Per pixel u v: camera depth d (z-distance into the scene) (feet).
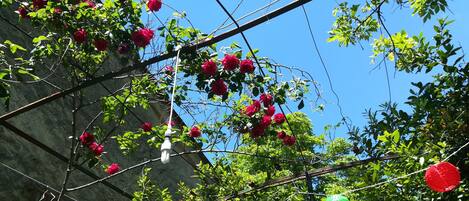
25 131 17.51
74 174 19.26
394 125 15.15
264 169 25.67
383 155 14.78
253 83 13.94
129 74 14.79
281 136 16.81
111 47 13.50
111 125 22.13
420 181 13.62
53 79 19.06
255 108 15.65
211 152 16.81
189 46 12.44
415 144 14.29
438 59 14.75
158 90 15.61
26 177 15.93
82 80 14.52
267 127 16.19
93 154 15.06
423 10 13.84
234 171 19.36
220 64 13.66
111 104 16.39
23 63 13.69
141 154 23.77
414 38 14.90
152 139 17.40
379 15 14.12
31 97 18.01
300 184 20.83
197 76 13.71
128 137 17.89
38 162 17.72
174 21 12.74
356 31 15.02
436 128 14.29
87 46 13.51
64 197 18.34
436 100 14.55
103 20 13.16
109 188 21.12
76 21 13.10
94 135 16.30
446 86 14.56
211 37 12.43
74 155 15.29
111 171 17.21
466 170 13.71
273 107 15.69
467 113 14.10
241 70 13.33
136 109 23.50
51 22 13.03
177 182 25.81
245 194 18.61
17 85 17.47
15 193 16.37
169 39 12.74
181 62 13.58
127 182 22.31
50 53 13.56
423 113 14.60
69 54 13.99
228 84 13.71
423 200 13.71
